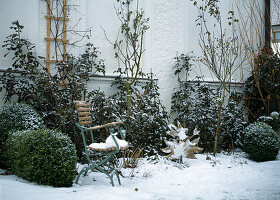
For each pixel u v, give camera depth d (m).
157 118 5.45
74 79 5.22
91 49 5.96
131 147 4.92
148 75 6.35
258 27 7.13
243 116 6.23
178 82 6.68
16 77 5.26
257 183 3.68
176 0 6.73
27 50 5.41
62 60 5.52
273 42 7.09
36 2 5.46
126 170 4.20
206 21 6.92
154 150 5.09
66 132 4.77
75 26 5.79
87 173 3.88
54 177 3.17
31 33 5.42
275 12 7.34
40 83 5.01
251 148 5.21
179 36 6.73
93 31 6.04
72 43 5.75
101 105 5.10
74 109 4.96
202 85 6.30
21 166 3.34
